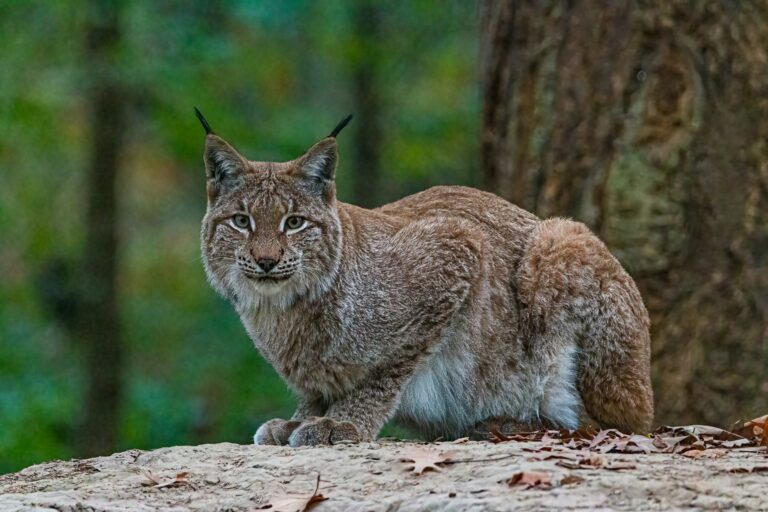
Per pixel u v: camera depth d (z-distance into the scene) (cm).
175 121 2200
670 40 1296
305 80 2689
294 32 2506
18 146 2217
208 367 2355
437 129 2588
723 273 1291
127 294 2497
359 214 1071
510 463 786
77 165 2392
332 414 1031
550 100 1351
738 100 1282
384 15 2550
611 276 1062
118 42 2019
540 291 1061
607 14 1322
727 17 1282
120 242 2272
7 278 2388
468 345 1057
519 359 1066
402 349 1034
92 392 2127
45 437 2106
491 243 1084
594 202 1323
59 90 2091
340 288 1023
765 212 1282
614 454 812
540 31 1359
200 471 851
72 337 2327
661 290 1305
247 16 2147
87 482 857
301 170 1030
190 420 2244
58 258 2388
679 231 1296
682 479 734
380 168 2588
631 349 1058
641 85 1307
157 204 2644
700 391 1296
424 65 2645
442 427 1082
